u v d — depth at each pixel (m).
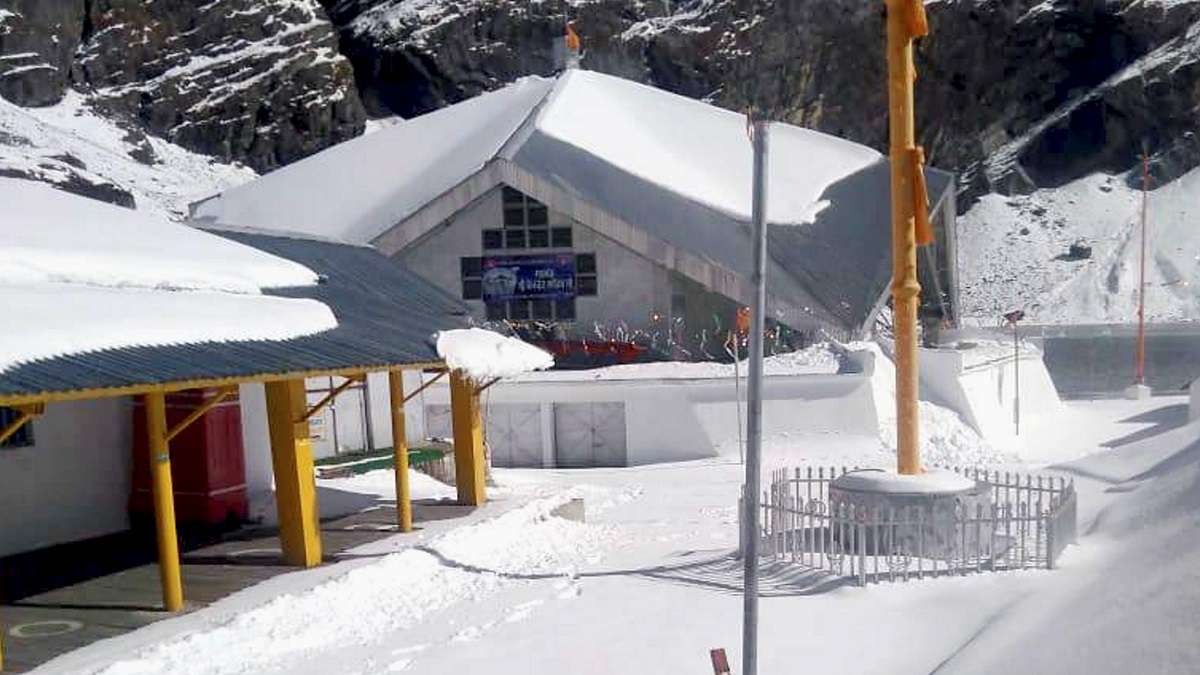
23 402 9.23
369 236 33.72
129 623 11.20
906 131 14.37
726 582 13.23
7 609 11.78
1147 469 18.81
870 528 12.85
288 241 19.72
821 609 11.66
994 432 28.72
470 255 33.41
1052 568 12.01
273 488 18.44
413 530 15.98
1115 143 102.75
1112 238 98.50
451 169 35.91
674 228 32.19
